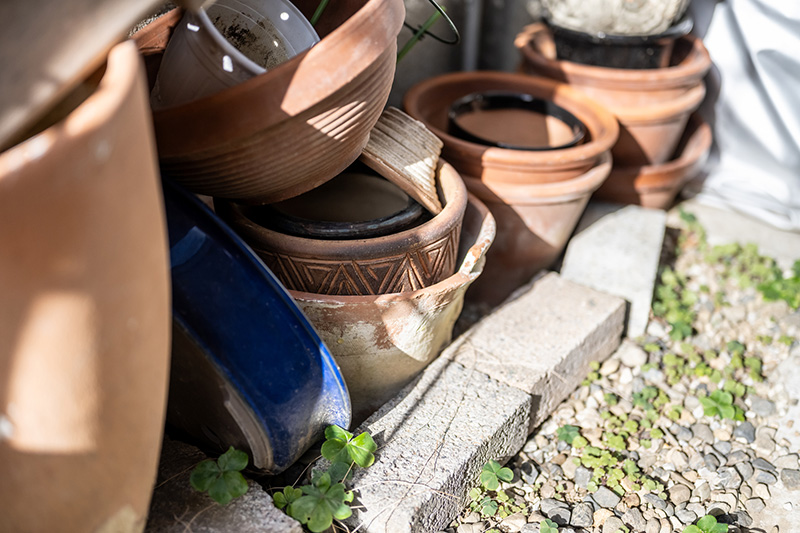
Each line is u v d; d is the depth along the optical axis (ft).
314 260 4.98
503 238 6.91
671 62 8.65
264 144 4.31
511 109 7.47
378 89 4.55
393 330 5.26
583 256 7.39
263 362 4.24
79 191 2.53
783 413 6.28
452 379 5.71
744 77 8.30
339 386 4.55
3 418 2.88
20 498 3.12
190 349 4.10
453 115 7.04
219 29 5.24
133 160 2.73
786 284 7.63
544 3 8.02
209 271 4.07
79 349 2.80
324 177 4.97
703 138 8.46
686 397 6.40
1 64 2.66
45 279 2.61
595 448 5.80
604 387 6.52
